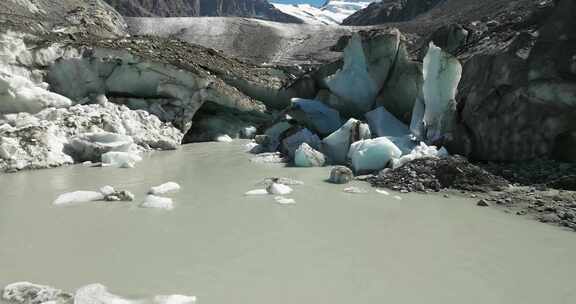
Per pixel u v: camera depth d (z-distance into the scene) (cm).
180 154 1562
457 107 1333
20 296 490
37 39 1714
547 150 1072
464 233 710
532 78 1118
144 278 545
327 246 652
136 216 798
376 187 1037
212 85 1933
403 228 735
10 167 1200
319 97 1881
